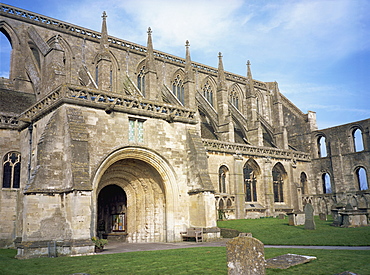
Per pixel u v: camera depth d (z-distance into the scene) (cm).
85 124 2820
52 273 1647
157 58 5875
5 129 3484
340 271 1440
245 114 7162
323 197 6216
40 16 4791
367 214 3594
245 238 1291
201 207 3266
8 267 1883
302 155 6309
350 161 5994
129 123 3183
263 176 5444
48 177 2656
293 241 2777
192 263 1761
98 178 2853
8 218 3334
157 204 3462
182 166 3441
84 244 2459
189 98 5181
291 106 7006
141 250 2605
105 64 4325
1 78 4384
